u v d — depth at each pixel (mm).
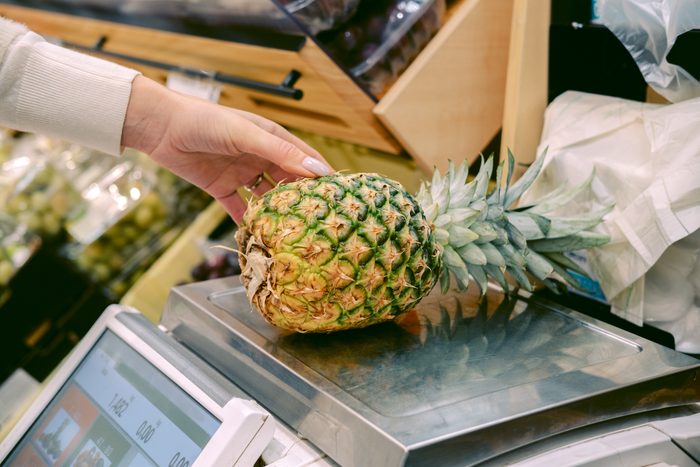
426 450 611
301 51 1066
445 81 1177
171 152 1021
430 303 968
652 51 911
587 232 917
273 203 772
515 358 797
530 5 1028
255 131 894
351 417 668
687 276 910
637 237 888
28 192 1929
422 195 912
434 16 1147
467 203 899
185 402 730
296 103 1315
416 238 778
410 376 750
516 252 898
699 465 717
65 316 1867
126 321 877
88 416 809
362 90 1120
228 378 849
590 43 1029
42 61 978
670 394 770
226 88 1524
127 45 1575
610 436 701
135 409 771
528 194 1062
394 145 1233
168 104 968
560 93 1104
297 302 747
